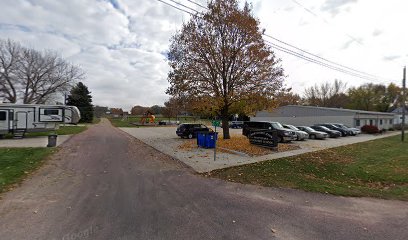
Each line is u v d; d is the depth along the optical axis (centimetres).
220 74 1811
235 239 390
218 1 1766
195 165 1005
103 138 2209
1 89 3341
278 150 1461
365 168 1009
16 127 1991
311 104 7744
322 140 2244
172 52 1884
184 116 8812
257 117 4612
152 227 431
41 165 961
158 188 678
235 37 1777
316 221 464
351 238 396
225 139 1933
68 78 3800
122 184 714
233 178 805
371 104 6512
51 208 516
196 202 567
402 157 1279
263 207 539
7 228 418
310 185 725
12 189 645
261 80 1756
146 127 4744
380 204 568
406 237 401
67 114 2269
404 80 2269
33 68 3509
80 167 948
